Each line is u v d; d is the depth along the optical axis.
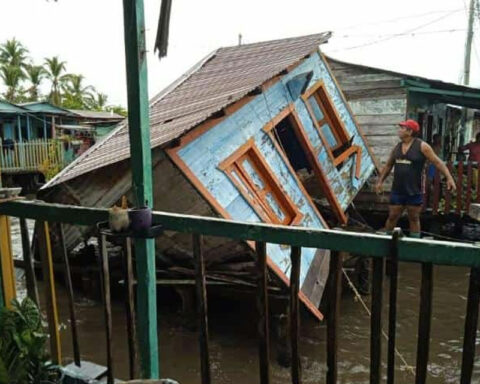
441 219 9.24
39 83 34.84
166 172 4.55
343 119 7.73
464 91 10.19
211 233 2.12
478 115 16.84
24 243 2.67
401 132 6.39
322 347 4.82
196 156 4.61
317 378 4.21
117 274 5.82
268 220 5.41
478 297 1.70
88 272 6.06
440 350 4.72
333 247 1.87
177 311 5.75
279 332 4.46
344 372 4.27
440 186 9.34
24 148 19.30
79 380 2.59
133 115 2.20
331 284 1.96
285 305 4.61
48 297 2.69
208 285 5.16
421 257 1.71
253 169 5.45
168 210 4.77
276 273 4.61
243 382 4.14
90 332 5.10
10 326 2.49
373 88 11.04
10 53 33.47
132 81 2.17
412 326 5.31
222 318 5.57
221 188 4.81
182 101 6.74
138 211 2.16
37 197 5.47
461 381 1.80
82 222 2.43
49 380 2.57
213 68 8.27
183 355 4.61
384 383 4.08
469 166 8.73
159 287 6.27
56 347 2.74
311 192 9.53
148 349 2.36
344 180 7.64
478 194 8.80
